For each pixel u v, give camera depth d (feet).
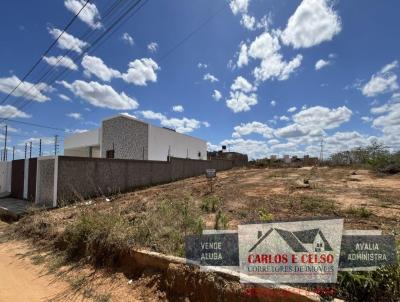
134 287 13.56
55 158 36.88
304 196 27.40
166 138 84.48
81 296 13.60
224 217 17.49
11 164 53.36
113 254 16.57
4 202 44.75
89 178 40.78
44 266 18.20
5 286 15.35
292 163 97.30
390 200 23.94
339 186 34.01
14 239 25.70
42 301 13.43
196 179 60.08
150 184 53.42
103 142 79.56
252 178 51.88
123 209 26.58
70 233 20.61
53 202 36.42
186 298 11.50
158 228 17.65
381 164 52.24
